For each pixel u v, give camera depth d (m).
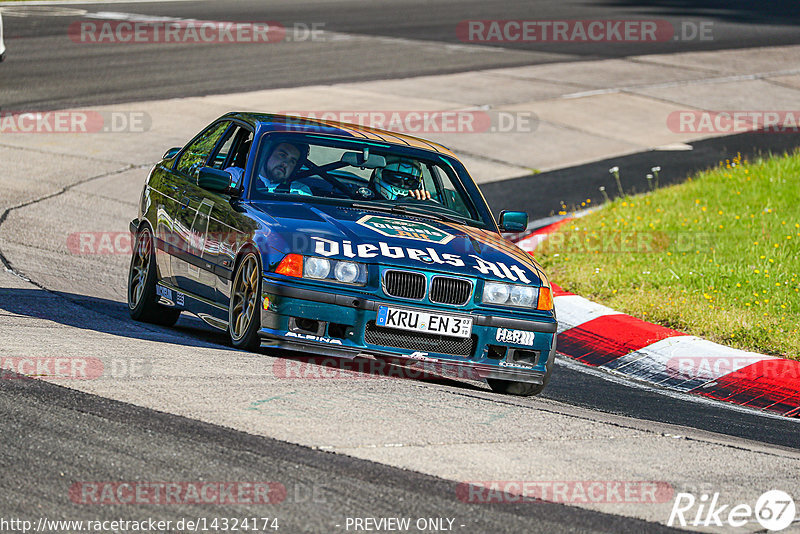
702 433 24.14
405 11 124.62
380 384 24.16
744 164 63.53
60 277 36.50
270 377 23.36
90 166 56.50
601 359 33.19
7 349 23.91
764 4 147.00
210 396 21.28
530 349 25.97
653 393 29.38
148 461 17.50
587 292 39.44
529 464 19.20
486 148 66.38
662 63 98.44
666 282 39.56
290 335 24.61
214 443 18.55
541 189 58.53
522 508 16.98
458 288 25.41
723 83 91.12
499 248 27.36
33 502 15.61
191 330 31.84
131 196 52.06
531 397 26.92
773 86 91.31
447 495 17.20
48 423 18.91
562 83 86.50
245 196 27.47
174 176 32.16
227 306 26.84
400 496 16.94
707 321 34.66
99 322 29.67
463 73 87.75
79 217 47.19
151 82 77.56
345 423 20.38
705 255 42.94
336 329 24.91
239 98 73.38
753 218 48.19
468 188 29.95
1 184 51.12
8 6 112.19
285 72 83.88
